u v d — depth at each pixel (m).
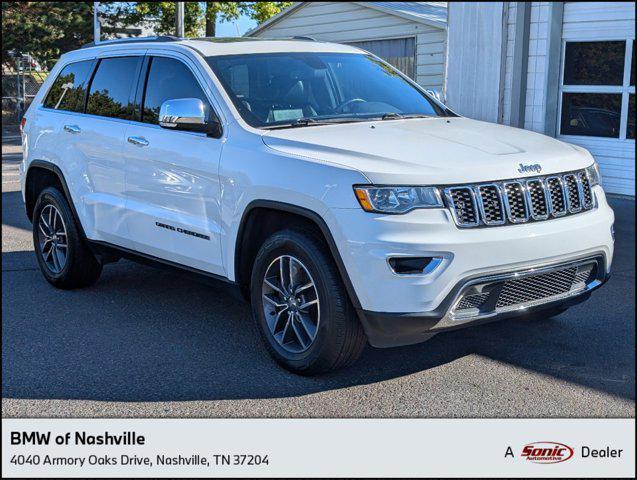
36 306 5.98
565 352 4.87
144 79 5.64
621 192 11.02
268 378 4.48
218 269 4.90
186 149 5.02
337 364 4.30
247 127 4.75
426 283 3.89
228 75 5.12
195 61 5.25
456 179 3.99
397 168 4.00
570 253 4.30
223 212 4.74
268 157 4.45
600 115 11.11
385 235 3.89
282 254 4.43
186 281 6.72
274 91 5.13
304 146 4.38
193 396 4.24
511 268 4.07
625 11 10.59
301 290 4.36
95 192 5.91
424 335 4.10
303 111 5.07
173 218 5.15
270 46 5.60
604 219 4.55
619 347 4.96
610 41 10.82
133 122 5.61
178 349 4.99
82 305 6.00
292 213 4.34
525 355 4.82
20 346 5.08
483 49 12.22
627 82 10.73
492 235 4.00
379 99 5.50
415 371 4.57
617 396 4.20
